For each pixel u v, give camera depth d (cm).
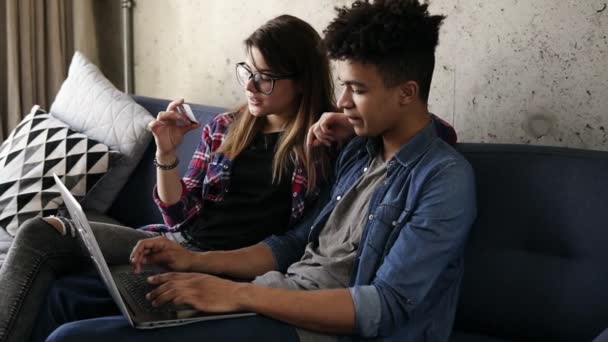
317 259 137
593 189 132
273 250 153
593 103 153
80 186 205
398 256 120
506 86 166
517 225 139
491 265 140
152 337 111
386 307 117
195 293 119
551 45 157
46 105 284
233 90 239
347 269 132
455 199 121
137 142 212
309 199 159
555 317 133
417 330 125
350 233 135
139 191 215
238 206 166
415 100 130
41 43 277
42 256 149
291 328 119
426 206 122
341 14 129
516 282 137
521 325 136
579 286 131
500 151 144
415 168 128
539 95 161
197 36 249
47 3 277
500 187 142
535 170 139
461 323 144
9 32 267
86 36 286
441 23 134
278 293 119
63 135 213
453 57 175
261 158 167
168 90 266
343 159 148
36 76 279
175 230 172
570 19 154
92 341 109
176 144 166
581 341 130
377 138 140
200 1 245
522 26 162
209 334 113
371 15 125
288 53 160
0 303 144
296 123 163
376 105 127
